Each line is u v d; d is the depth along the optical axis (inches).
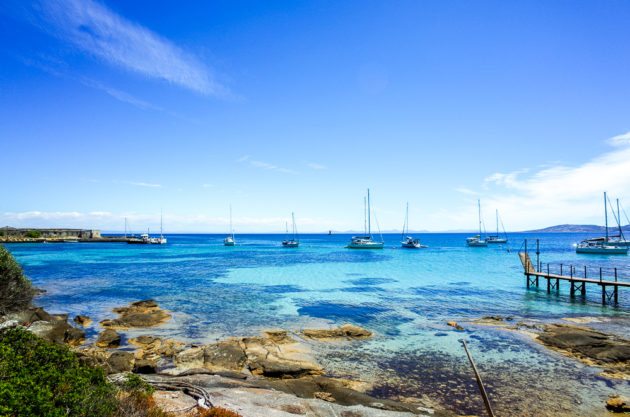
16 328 398.0
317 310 1136.2
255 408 464.1
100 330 922.7
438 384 603.2
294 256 3314.5
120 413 326.3
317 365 682.8
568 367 674.2
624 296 1371.8
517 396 560.1
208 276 1907.0
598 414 507.5
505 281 1742.1
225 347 736.3
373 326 953.5
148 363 639.8
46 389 273.7
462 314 1086.4
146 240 5487.2
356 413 474.0
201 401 450.9
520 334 874.1
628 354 702.5
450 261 2773.1
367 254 3585.1
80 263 2559.1
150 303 1189.7
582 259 2962.6
